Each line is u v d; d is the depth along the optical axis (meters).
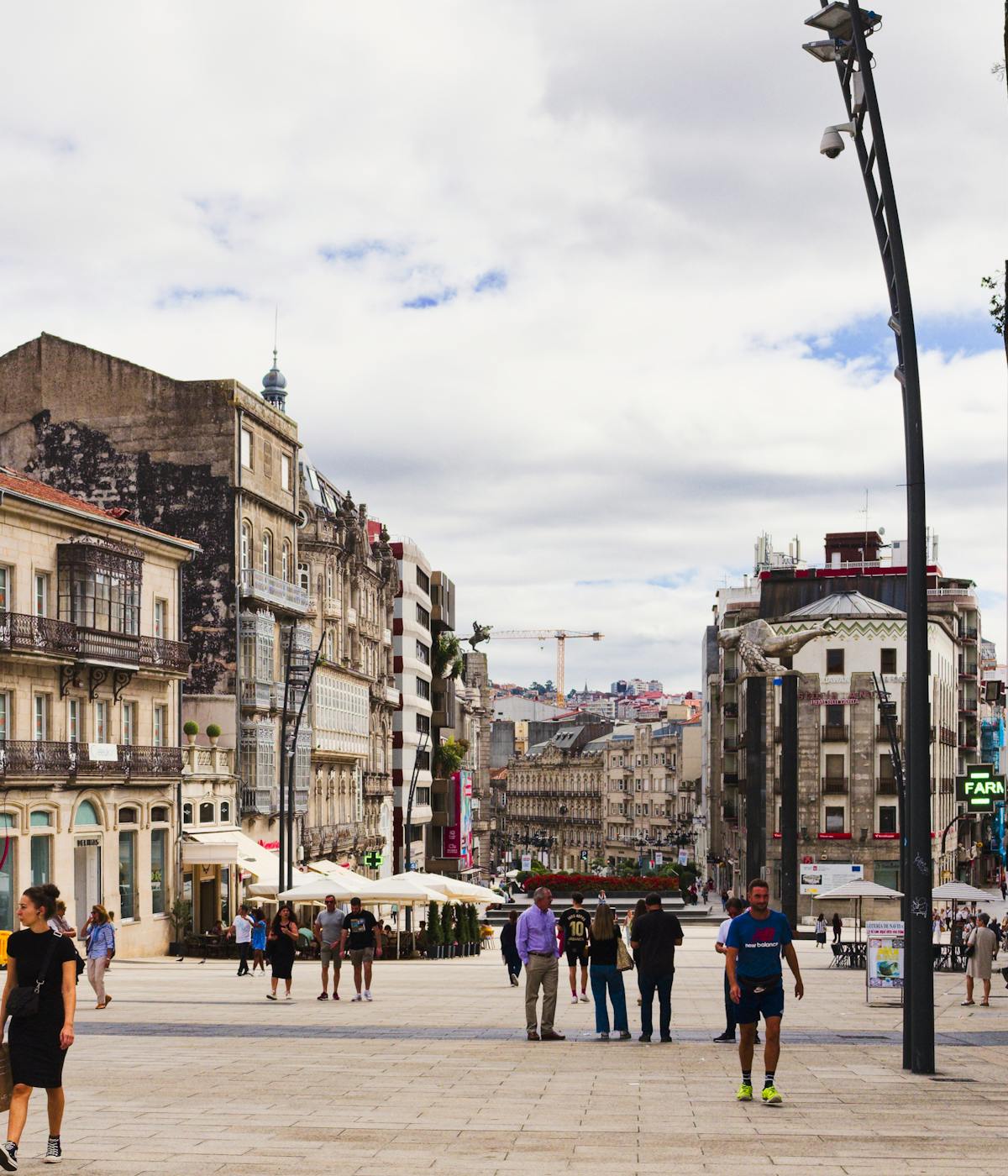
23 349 70.25
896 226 19.06
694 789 196.25
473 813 184.38
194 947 57.00
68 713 51.66
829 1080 17.69
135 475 69.06
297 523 78.06
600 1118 14.56
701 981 42.62
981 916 33.91
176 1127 13.84
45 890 11.99
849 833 108.06
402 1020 26.78
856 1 18.86
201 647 68.31
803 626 110.38
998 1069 18.97
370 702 100.38
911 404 19.06
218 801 64.69
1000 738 182.62
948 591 137.00
